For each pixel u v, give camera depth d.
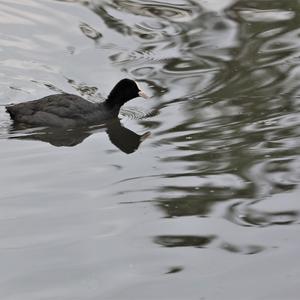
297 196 16.56
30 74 24.00
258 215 15.88
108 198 16.70
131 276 13.77
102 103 22.06
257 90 22.58
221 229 15.37
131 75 23.97
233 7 28.59
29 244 14.86
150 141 19.83
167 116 21.38
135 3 29.05
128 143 19.80
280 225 15.45
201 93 22.67
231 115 21.09
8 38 26.03
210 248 14.68
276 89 22.56
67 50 25.53
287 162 18.12
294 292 13.24
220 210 16.08
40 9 28.16
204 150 19.02
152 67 24.44
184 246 14.75
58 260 14.30
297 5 28.52
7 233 15.28
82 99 21.86
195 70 24.11
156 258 14.34
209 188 17.05
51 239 15.03
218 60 24.66
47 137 20.33
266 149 18.89
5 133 20.53
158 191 16.95
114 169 18.17
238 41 25.84
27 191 17.08
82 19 27.59
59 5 28.53
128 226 15.48
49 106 21.38
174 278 13.70
